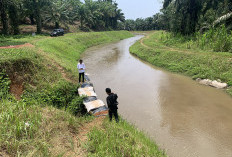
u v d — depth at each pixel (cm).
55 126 475
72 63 1659
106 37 4891
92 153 411
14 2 2848
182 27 2741
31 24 4231
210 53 1653
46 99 746
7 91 659
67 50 2284
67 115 568
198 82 1271
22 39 2400
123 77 1412
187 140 620
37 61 1017
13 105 521
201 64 1480
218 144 601
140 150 436
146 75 1480
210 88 1138
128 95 1032
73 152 404
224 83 1143
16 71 822
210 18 2245
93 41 3984
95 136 475
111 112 620
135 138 502
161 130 680
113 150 426
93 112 696
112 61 2106
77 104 777
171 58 1850
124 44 4144
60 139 438
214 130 681
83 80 1076
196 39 2297
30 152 351
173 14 2845
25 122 446
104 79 1348
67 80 1044
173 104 909
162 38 3244
